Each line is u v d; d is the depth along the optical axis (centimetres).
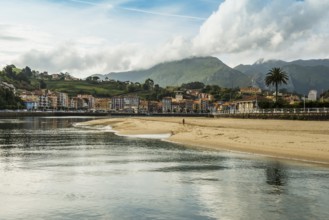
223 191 2614
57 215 2105
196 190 2652
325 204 2266
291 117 11438
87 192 2611
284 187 2711
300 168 3456
